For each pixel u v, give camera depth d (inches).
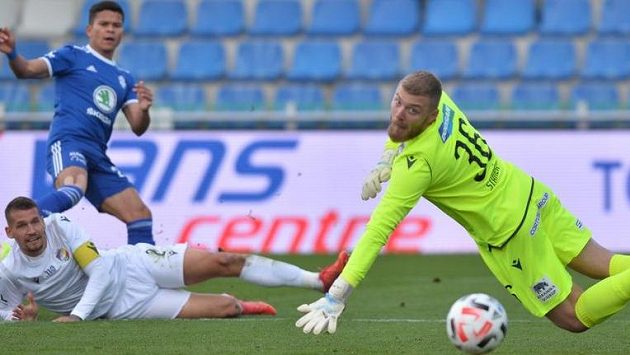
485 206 885.8
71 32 2598.4
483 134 2031.3
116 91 1369.3
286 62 2571.4
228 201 1988.2
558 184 2012.8
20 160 1991.9
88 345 930.7
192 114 2022.6
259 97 2439.7
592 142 2016.5
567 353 913.5
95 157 1354.6
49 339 960.9
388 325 1107.3
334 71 2554.1
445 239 2004.2
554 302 896.3
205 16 2682.1
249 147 2004.2
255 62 2564.0
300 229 1990.7
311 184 2000.5
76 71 1352.1
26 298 1149.1
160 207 1974.7
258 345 943.0
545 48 2549.2
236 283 1541.6
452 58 2546.8
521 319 1187.9
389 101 2183.8
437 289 1493.6
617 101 2338.8
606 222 1999.3
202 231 1975.9
